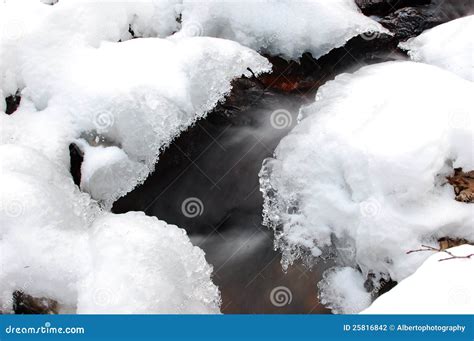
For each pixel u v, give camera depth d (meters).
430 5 4.91
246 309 3.69
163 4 4.38
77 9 4.09
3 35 4.04
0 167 3.40
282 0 4.22
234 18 4.26
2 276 3.08
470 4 4.91
